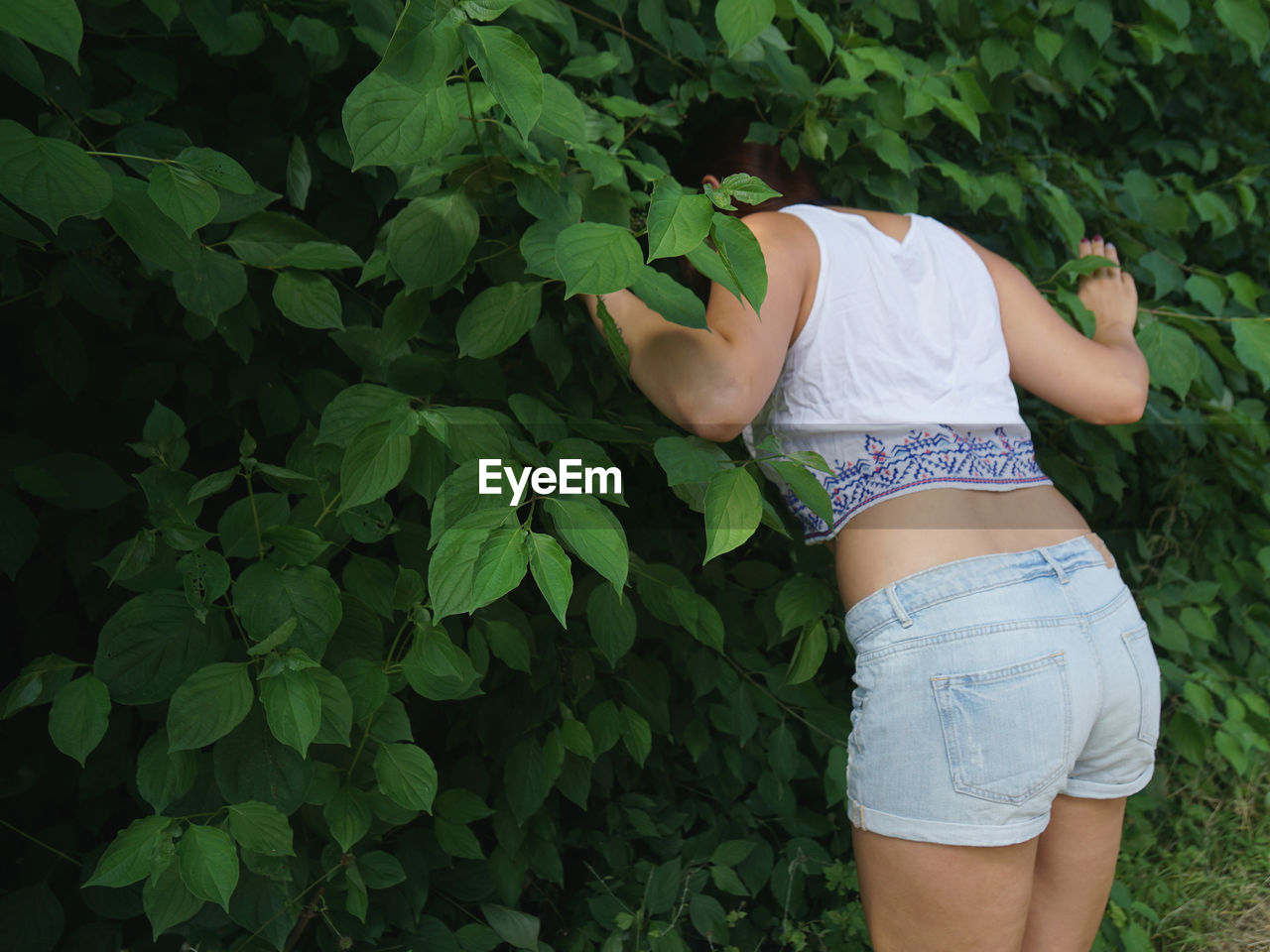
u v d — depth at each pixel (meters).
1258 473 2.42
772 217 1.32
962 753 1.14
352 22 1.29
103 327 1.31
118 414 1.31
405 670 1.14
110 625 0.99
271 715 0.96
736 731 1.71
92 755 1.30
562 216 1.15
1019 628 1.15
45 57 1.03
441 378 1.25
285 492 1.17
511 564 0.86
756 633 1.84
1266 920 2.14
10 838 1.35
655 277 1.11
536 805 1.45
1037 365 1.49
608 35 1.59
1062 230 1.97
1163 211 2.24
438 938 1.42
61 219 0.78
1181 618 2.39
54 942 1.24
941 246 1.38
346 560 1.43
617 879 1.76
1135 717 1.26
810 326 1.27
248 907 1.19
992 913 1.21
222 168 0.92
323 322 1.13
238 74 1.34
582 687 1.51
